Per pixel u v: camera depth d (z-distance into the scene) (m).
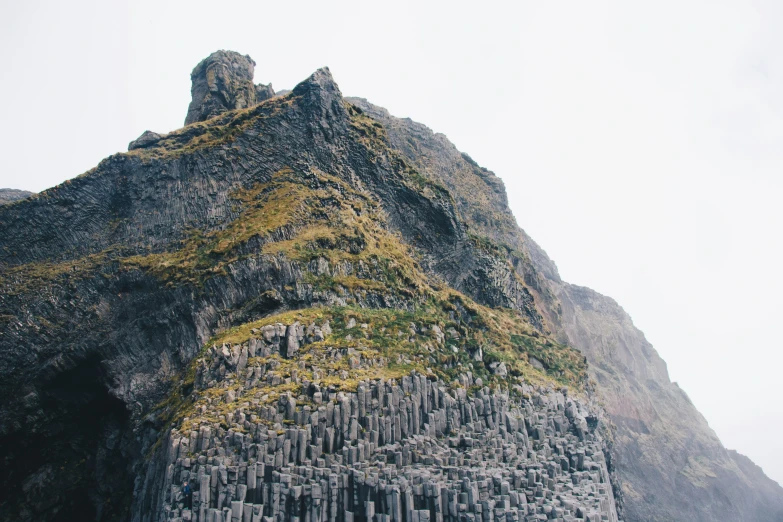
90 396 107.88
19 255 118.62
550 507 79.94
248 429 81.19
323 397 85.75
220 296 106.88
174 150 133.62
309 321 98.69
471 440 92.75
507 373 110.88
